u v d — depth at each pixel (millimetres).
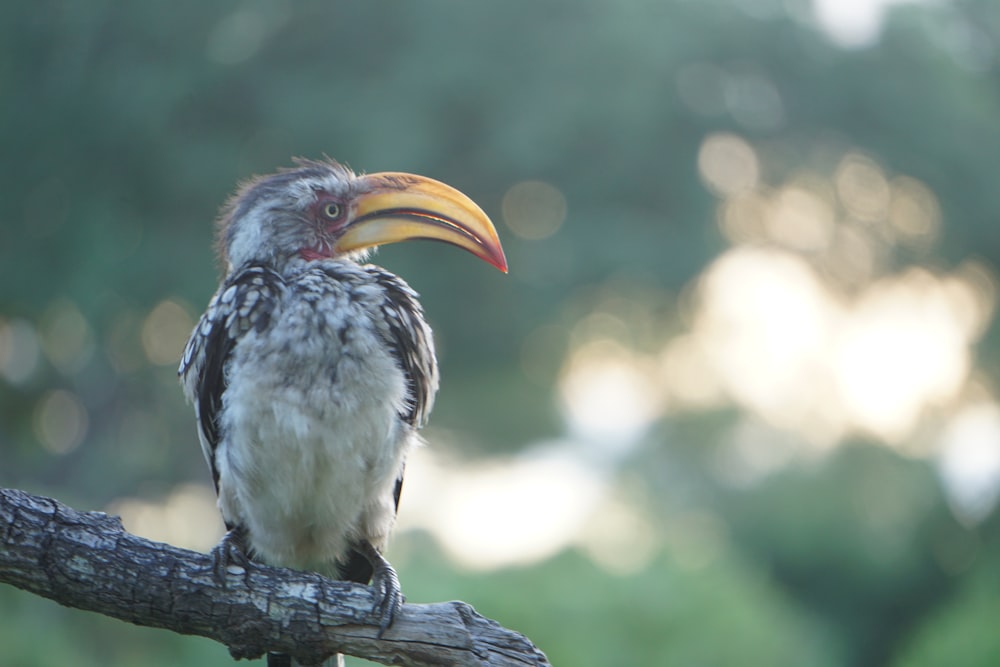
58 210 19859
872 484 22188
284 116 18781
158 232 19156
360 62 19750
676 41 19594
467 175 19781
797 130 22297
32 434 21219
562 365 23250
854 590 21703
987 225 22859
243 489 4809
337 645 4305
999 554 21047
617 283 20844
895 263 24078
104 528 4297
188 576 4285
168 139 18891
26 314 19984
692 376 25547
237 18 19453
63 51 18703
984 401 24844
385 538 5027
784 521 21766
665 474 25172
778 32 20594
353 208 5250
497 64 18719
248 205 5250
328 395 4660
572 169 19656
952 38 23719
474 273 19938
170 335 20125
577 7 19000
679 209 20422
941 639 16391
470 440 23766
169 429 20453
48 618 13852
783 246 23859
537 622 13219
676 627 13492
